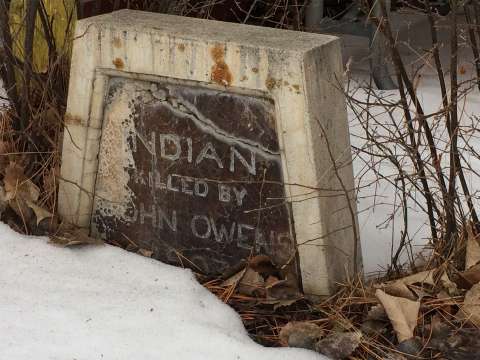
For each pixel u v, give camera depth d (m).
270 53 1.81
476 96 2.71
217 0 2.57
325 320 1.84
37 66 2.26
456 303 1.83
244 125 1.88
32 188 2.07
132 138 1.98
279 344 1.81
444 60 3.00
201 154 1.93
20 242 1.98
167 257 2.01
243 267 1.94
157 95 1.93
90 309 1.82
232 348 1.74
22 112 2.10
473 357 1.75
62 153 2.02
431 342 1.78
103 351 1.72
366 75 2.91
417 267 1.98
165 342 1.75
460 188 2.22
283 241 1.91
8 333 1.75
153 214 2.00
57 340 1.74
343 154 1.90
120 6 2.41
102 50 1.94
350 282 1.90
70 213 2.04
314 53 1.81
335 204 1.88
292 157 1.84
